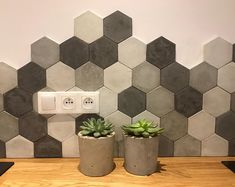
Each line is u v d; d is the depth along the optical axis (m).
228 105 1.06
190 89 1.04
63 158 1.06
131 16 1.00
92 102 1.03
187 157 1.07
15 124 1.04
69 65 1.02
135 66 1.03
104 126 0.93
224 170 0.95
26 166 0.98
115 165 0.99
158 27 1.01
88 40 1.01
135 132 0.90
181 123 1.05
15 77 1.02
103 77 1.03
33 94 1.03
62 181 0.87
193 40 1.02
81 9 1.00
